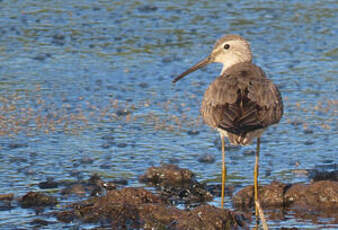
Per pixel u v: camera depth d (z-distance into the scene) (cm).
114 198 1137
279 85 1692
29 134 1420
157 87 1695
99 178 1240
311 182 1233
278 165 1309
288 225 1076
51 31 2022
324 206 1152
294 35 2019
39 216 1102
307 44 1956
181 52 1902
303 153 1358
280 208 1152
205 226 1049
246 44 1312
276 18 2147
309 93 1653
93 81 1719
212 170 1291
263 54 1884
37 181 1226
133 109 1566
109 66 1814
